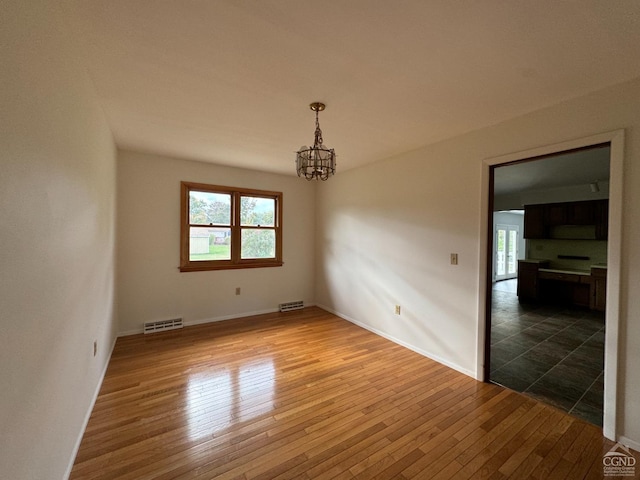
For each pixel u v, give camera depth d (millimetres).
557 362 3008
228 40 1497
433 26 1378
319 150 2084
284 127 2699
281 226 4809
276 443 1785
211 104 2234
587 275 5203
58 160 1316
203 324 4086
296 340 3537
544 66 1695
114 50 1587
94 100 2029
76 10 1287
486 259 2604
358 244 4156
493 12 1283
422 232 3188
